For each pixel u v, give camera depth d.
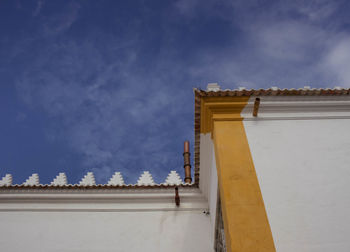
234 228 5.80
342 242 5.65
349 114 8.17
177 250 9.66
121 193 10.83
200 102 8.26
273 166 6.94
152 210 10.66
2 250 9.56
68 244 9.73
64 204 10.76
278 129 7.76
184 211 10.69
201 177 10.43
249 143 7.41
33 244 9.71
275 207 6.18
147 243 9.80
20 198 10.77
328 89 8.17
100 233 10.02
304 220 5.98
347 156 7.16
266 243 5.59
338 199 6.32
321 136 7.63
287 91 8.16
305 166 6.96
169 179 12.09
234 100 8.20
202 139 8.95
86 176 11.81
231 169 6.83
